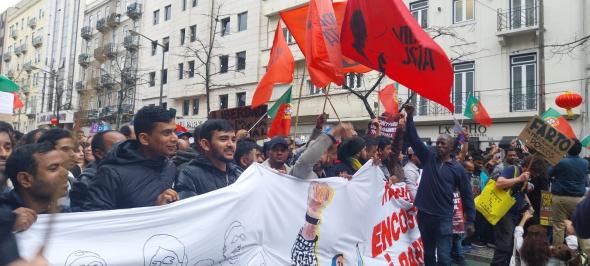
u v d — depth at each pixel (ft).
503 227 21.30
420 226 17.94
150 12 121.08
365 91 73.56
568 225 15.83
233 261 11.07
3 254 5.80
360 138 18.28
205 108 104.63
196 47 105.60
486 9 64.75
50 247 7.84
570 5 57.67
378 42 15.14
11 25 212.23
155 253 9.36
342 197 14.61
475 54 65.67
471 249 27.96
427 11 70.95
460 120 66.39
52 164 7.47
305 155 13.05
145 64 120.67
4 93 16.90
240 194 11.34
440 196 17.63
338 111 78.79
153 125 10.28
